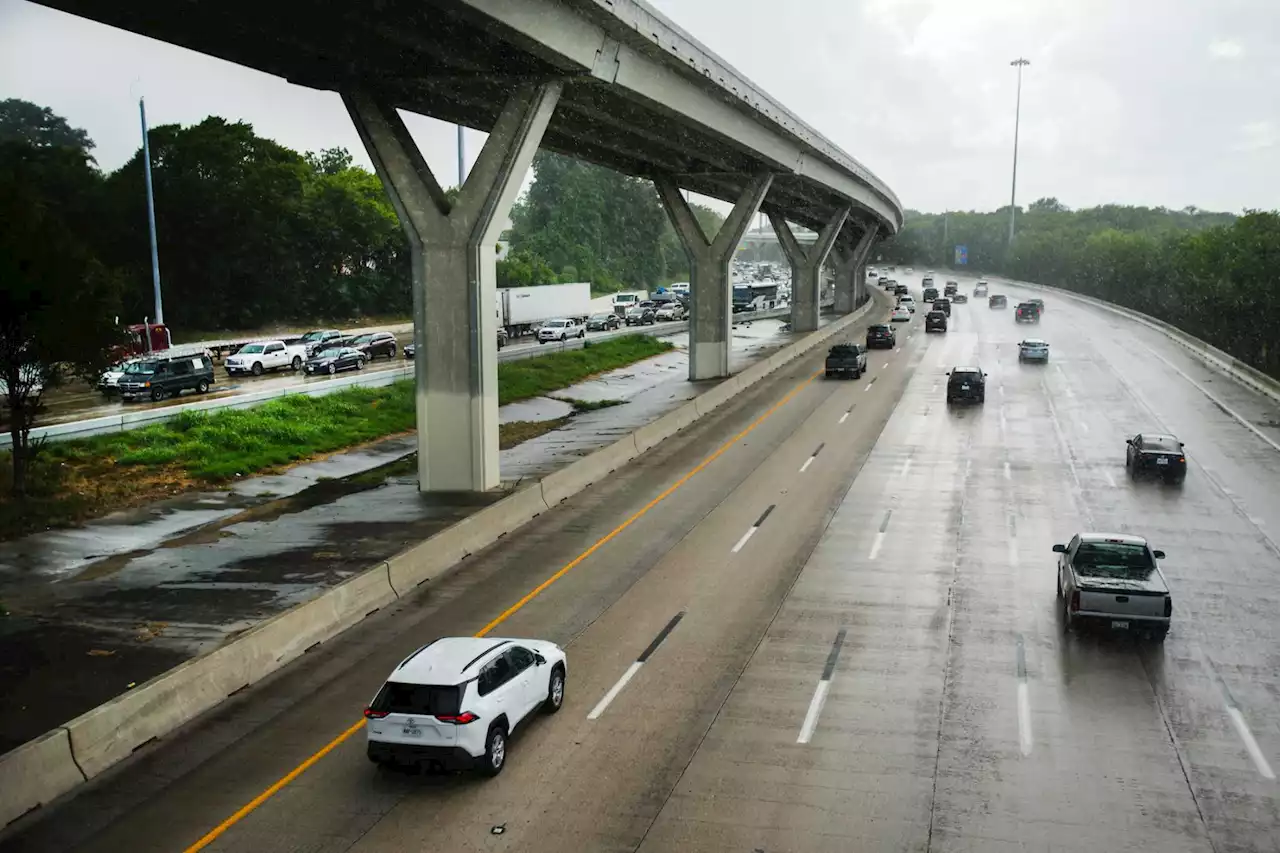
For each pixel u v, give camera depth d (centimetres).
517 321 8481
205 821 1382
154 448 3778
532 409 5284
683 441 4253
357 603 2227
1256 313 8075
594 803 1413
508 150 3125
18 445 3130
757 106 4859
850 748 1575
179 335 8281
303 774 1514
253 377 6038
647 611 2220
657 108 3941
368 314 10388
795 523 2938
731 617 2175
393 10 2584
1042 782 1466
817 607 2234
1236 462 3769
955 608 2225
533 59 3073
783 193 7775
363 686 1845
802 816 1373
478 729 1451
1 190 2961
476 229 3120
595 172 18012
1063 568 2234
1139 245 13050
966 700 1753
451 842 1317
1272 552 2653
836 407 4984
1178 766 1514
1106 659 1938
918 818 1367
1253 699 1756
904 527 2886
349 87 3130
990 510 3072
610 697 1773
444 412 3194
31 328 2986
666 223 19162
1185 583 2402
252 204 8562
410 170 3130
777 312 12081
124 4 2447
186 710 1719
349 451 4162
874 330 7656
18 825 1380
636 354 7500
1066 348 7556
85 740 1534
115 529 2909
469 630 2120
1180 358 6956
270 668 1927
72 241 3073
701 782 1470
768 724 1659
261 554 2580
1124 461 3769
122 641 1970
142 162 8312
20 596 2278
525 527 2980
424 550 2520
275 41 2809
